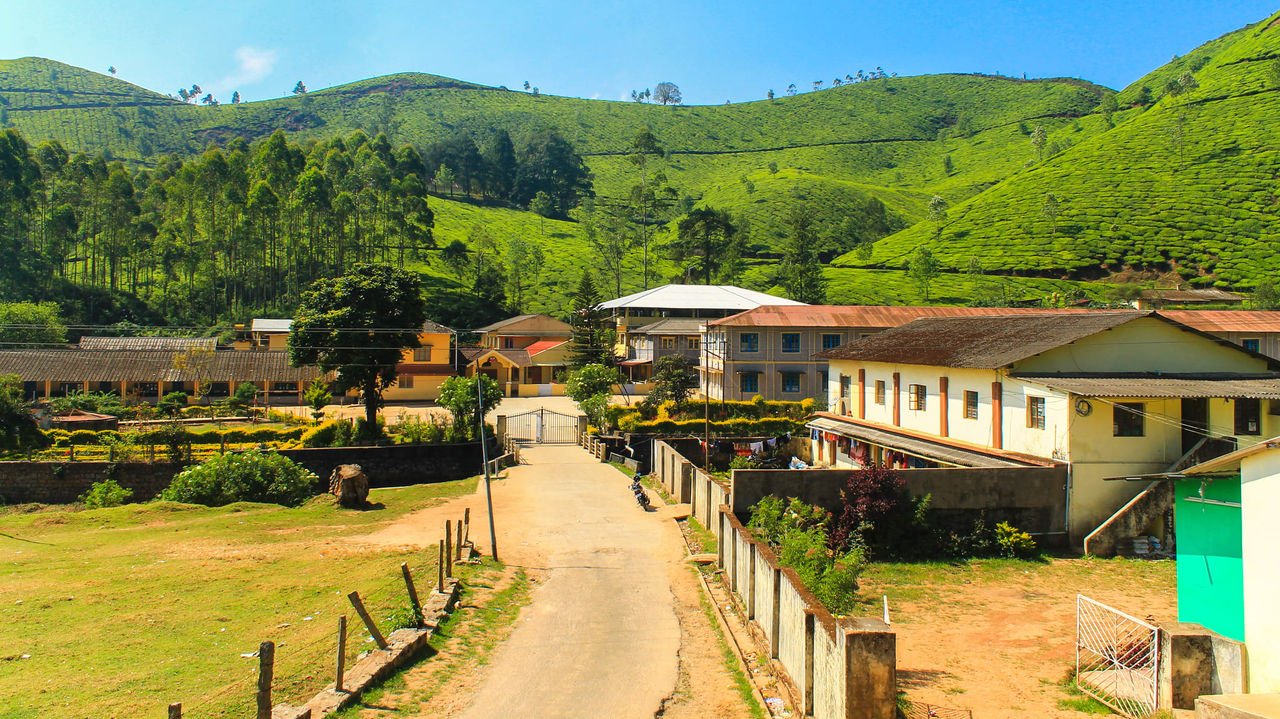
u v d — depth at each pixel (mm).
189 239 105438
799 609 12766
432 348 70062
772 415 50625
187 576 20609
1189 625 13016
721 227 132250
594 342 70875
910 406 34469
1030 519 24828
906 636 17594
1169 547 24250
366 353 46062
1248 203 118375
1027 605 19719
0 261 87062
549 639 16125
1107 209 127000
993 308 59625
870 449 36656
